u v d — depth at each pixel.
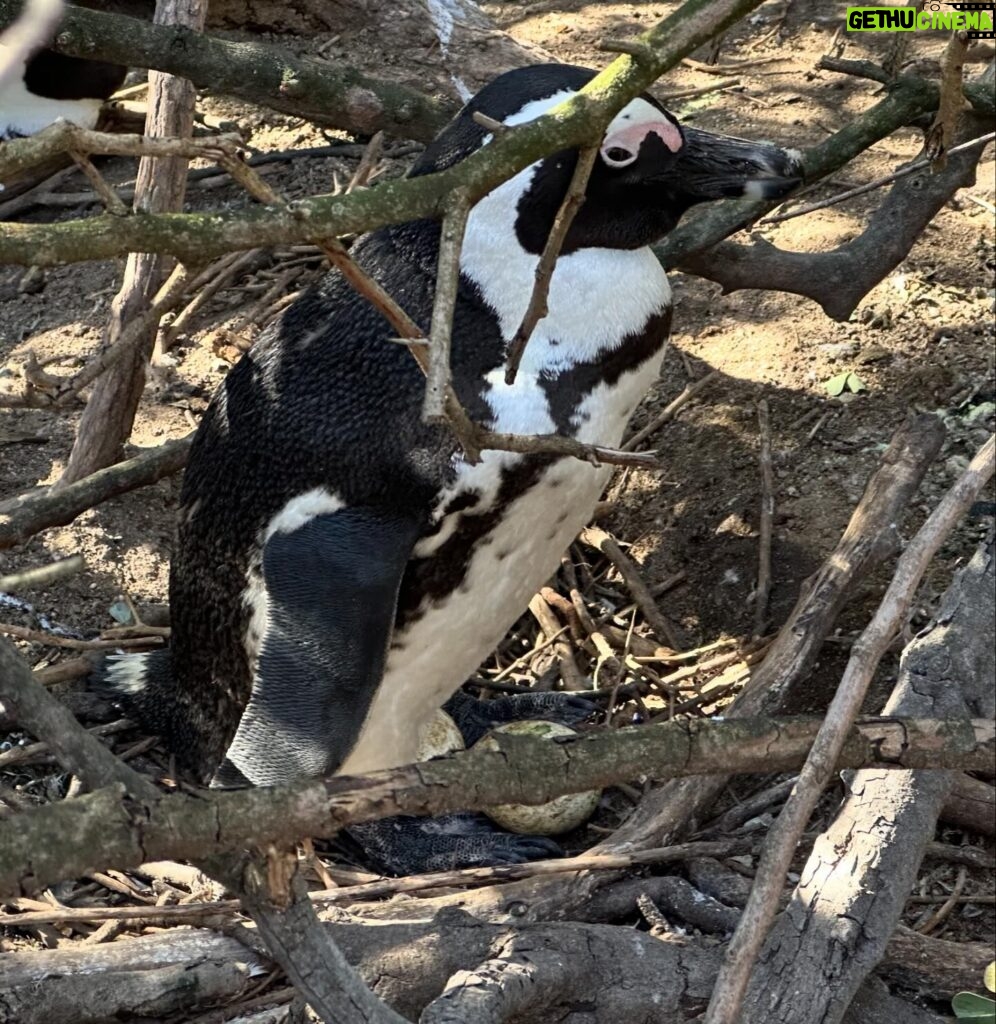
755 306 5.57
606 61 6.79
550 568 3.59
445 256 1.90
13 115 4.88
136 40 3.87
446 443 3.14
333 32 5.86
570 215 2.20
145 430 5.13
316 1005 2.23
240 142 1.99
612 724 4.18
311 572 3.13
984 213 5.82
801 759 2.47
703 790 3.58
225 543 3.40
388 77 5.68
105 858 1.81
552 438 2.07
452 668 3.55
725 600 4.63
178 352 5.46
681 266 4.78
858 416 5.03
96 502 4.08
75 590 4.51
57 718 1.96
